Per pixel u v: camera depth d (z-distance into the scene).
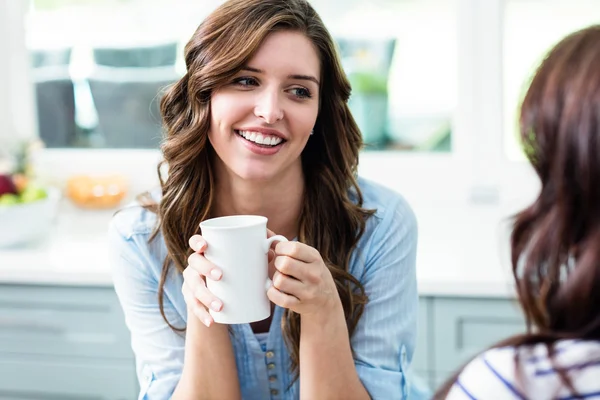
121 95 2.34
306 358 0.99
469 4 2.10
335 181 1.14
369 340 1.10
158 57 2.29
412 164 2.21
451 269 1.61
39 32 2.35
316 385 0.99
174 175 1.09
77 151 2.39
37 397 1.78
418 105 2.18
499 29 2.09
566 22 2.05
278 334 1.11
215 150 1.06
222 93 1.00
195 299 0.93
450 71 2.15
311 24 1.02
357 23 2.16
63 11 2.32
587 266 0.58
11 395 1.80
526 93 0.62
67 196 2.33
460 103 2.15
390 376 1.09
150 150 2.36
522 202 2.13
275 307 1.09
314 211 1.13
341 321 0.98
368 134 2.23
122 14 2.29
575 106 0.57
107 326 1.72
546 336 0.61
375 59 2.17
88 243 1.95
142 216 1.17
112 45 2.31
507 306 1.54
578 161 0.57
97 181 2.28
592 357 0.57
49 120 2.41
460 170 2.19
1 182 1.94
